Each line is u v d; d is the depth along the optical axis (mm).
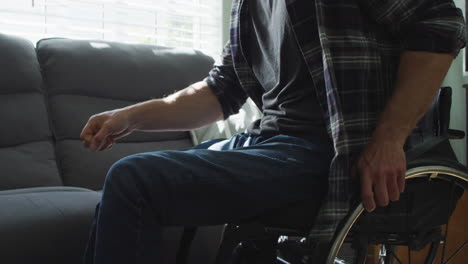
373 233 855
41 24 2137
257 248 902
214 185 727
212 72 1136
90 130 934
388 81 870
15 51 1763
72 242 1146
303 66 876
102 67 1916
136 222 664
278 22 902
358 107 830
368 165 784
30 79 1771
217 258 764
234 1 1058
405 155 811
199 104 1085
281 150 828
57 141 1783
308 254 851
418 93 785
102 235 665
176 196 699
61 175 1744
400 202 849
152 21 2453
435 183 884
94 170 1763
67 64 1854
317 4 825
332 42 827
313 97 880
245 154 792
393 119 794
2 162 1598
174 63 2105
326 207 783
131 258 656
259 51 1012
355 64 829
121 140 1898
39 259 1080
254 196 760
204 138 2041
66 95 1836
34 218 1111
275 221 815
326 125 845
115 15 2336
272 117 942
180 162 723
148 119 1010
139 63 2012
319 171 817
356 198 807
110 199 673
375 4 823
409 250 910
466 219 1604
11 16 2076
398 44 875
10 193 1314
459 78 2314
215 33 2627
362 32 839
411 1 809
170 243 1224
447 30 792
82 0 2221
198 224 738
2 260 1022
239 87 1130
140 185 680
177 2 2496
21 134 1692
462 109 2293
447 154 887
